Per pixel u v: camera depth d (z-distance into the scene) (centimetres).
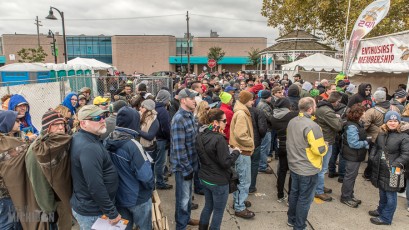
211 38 5750
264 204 467
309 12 1934
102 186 232
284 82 1088
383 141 392
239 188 414
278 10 2206
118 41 5462
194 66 5788
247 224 407
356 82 1152
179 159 341
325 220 418
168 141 503
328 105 462
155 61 5562
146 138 423
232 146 407
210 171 323
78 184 240
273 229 396
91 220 246
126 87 794
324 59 1580
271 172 602
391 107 516
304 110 369
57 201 274
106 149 262
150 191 282
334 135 470
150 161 289
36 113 833
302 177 360
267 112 533
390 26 1538
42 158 230
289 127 379
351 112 437
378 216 419
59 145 231
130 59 5516
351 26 1575
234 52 5794
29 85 807
